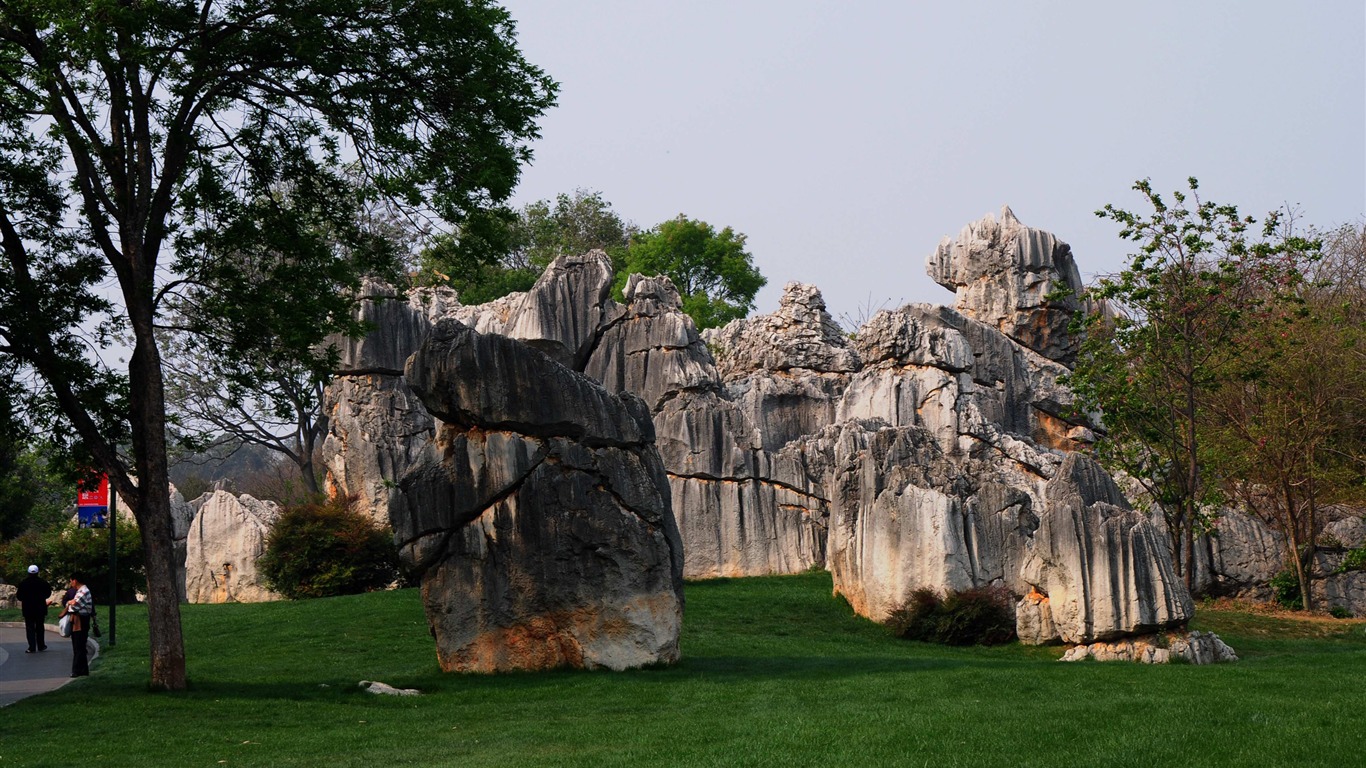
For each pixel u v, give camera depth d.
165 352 73.62
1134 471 44.66
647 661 29.28
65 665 33.94
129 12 23.81
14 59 25.73
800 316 65.69
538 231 107.88
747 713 22.56
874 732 19.39
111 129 26.30
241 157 28.47
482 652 29.16
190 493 101.44
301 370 30.31
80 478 28.00
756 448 53.28
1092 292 47.19
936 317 61.06
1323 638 39.78
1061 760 17.16
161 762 19.48
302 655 34.75
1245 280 47.03
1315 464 48.50
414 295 60.62
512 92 28.73
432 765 18.69
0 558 60.72
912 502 40.59
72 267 27.27
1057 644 34.84
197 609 47.47
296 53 25.75
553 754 19.20
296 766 19.06
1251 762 16.77
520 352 29.48
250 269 30.16
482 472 29.36
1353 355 50.47
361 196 27.92
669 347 55.22
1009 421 60.88
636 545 29.59
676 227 99.69
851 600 43.03
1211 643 32.12
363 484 54.75
